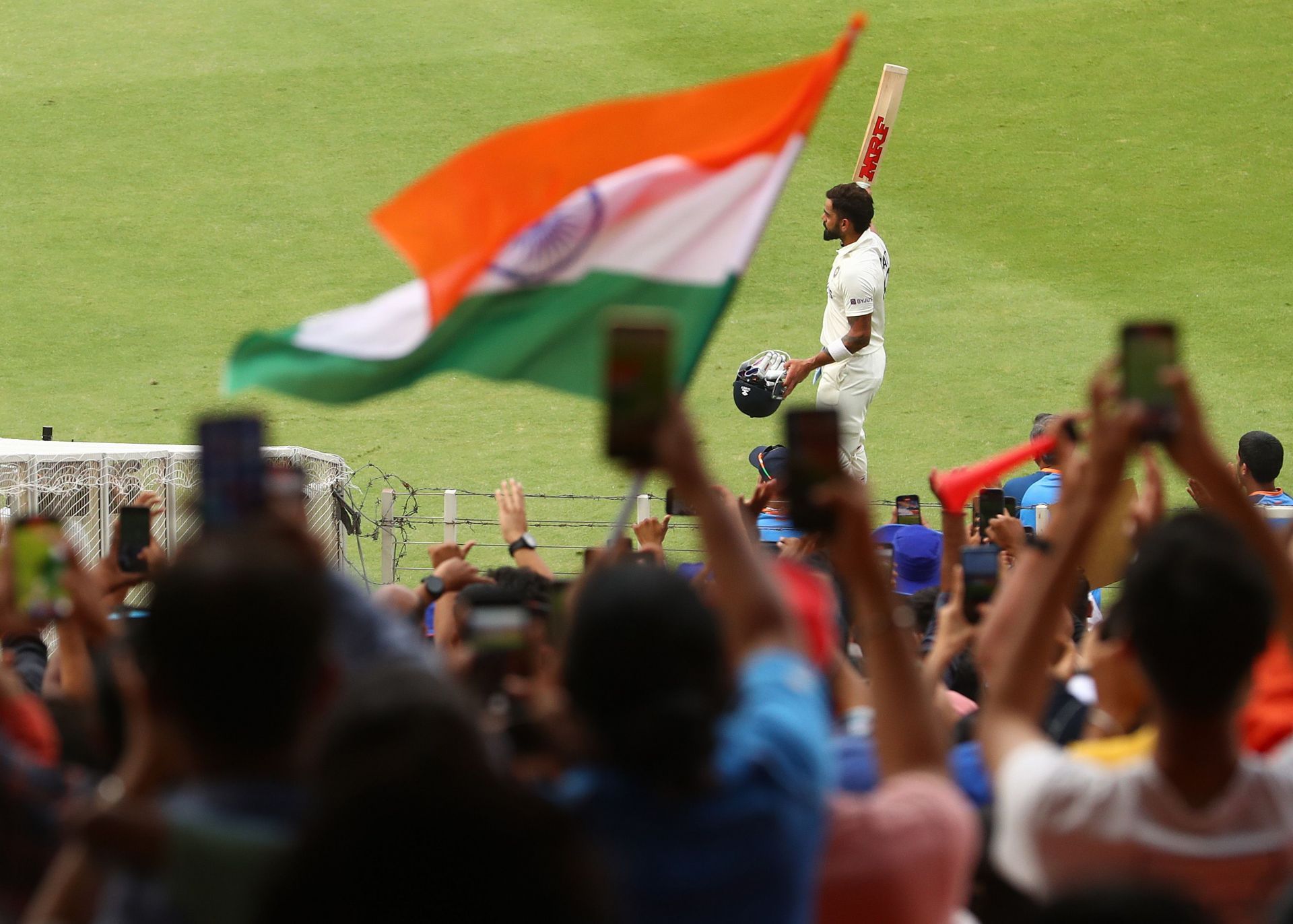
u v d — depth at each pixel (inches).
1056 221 2065.7
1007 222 2068.2
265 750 259.6
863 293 1378.0
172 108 2354.8
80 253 2026.3
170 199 2142.0
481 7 2642.7
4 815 321.4
